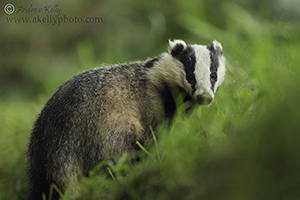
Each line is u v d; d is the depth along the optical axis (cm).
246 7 1514
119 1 2117
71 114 871
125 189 707
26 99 1958
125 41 1898
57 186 870
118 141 895
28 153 916
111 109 899
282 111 499
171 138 761
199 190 584
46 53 2223
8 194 1025
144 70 974
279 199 456
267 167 476
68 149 868
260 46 1075
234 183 509
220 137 705
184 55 961
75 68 1920
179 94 962
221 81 972
